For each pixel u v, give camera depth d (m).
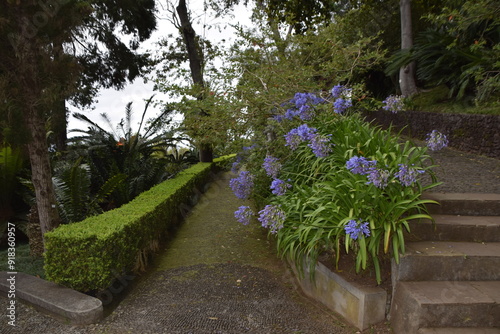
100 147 6.82
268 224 3.15
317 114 4.36
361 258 2.51
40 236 4.30
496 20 5.73
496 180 4.40
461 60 9.00
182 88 5.07
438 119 7.88
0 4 3.50
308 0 11.43
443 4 9.86
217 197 8.05
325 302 3.06
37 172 3.84
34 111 3.73
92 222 3.53
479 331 2.30
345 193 2.97
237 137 5.12
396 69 10.42
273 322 2.77
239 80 5.39
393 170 2.80
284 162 4.55
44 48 3.77
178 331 2.65
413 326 2.36
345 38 9.34
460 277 2.65
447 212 3.39
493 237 3.02
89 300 2.93
